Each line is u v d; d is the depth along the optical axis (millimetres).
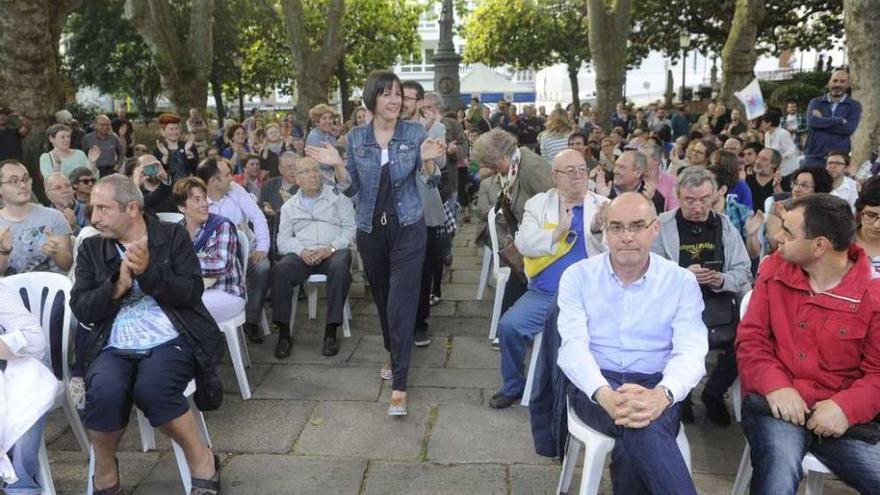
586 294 2713
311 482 3059
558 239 3602
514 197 4324
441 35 17844
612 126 16297
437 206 4578
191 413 2914
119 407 2744
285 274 4602
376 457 3270
